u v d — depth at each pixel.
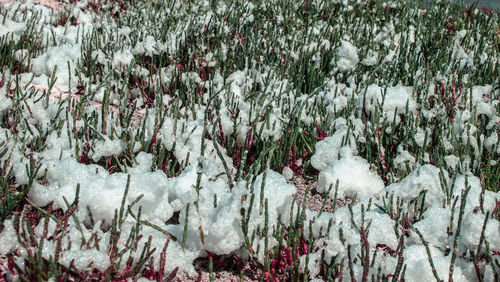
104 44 4.15
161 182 2.11
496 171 2.46
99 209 2.03
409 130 2.80
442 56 4.12
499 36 4.98
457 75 3.87
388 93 3.14
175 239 1.97
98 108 3.29
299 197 2.52
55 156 2.41
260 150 2.75
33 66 3.67
